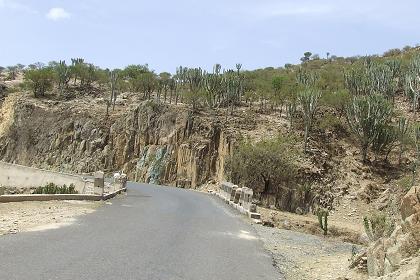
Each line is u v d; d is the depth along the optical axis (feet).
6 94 305.32
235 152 148.66
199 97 206.69
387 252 29.66
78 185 123.75
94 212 58.75
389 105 158.61
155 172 191.93
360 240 75.72
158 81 254.47
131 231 45.44
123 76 309.83
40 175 140.26
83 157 218.18
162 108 209.36
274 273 34.60
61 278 25.46
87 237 39.29
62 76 274.57
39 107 245.65
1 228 39.75
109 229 45.24
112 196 89.61
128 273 28.25
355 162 154.81
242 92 225.97
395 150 161.17
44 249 32.65
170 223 55.26
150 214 63.36
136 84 268.41
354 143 166.40
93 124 225.76
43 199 65.57
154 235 44.45
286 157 140.87
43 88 269.23
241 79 227.40
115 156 212.02
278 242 52.85
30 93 272.10
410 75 190.80
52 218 48.88
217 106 213.46
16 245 33.14
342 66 282.36
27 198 62.18
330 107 187.11
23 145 237.04
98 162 213.05
